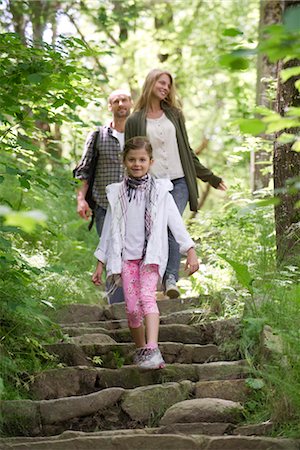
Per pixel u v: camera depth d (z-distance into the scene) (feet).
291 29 7.71
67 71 18.42
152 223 17.19
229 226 26.20
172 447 13.34
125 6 49.26
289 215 20.33
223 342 18.11
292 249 20.17
